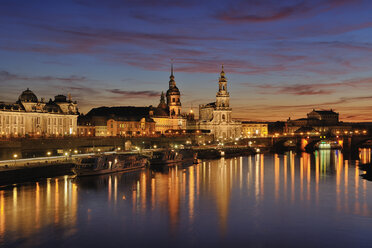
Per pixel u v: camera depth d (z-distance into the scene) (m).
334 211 102.06
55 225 89.44
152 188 132.25
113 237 82.31
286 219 95.00
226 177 159.62
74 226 88.81
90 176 158.12
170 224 90.69
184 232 85.50
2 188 128.88
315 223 91.88
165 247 77.38
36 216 96.06
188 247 77.44
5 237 81.81
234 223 91.62
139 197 117.44
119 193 122.94
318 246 78.12
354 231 86.50
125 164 182.75
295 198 116.81
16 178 140.12
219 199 115.31
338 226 89.75
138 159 196.50
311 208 105.00
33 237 81.88
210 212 100.69
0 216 95.69
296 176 162.38
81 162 163.00
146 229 87.25
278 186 137.25
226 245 78.50
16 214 97.50
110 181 146.00
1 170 135.38
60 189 128.25
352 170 184.38
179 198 116.56
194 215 98.00
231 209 103.75
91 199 114.00
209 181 148.38
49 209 102.31
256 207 105.94
